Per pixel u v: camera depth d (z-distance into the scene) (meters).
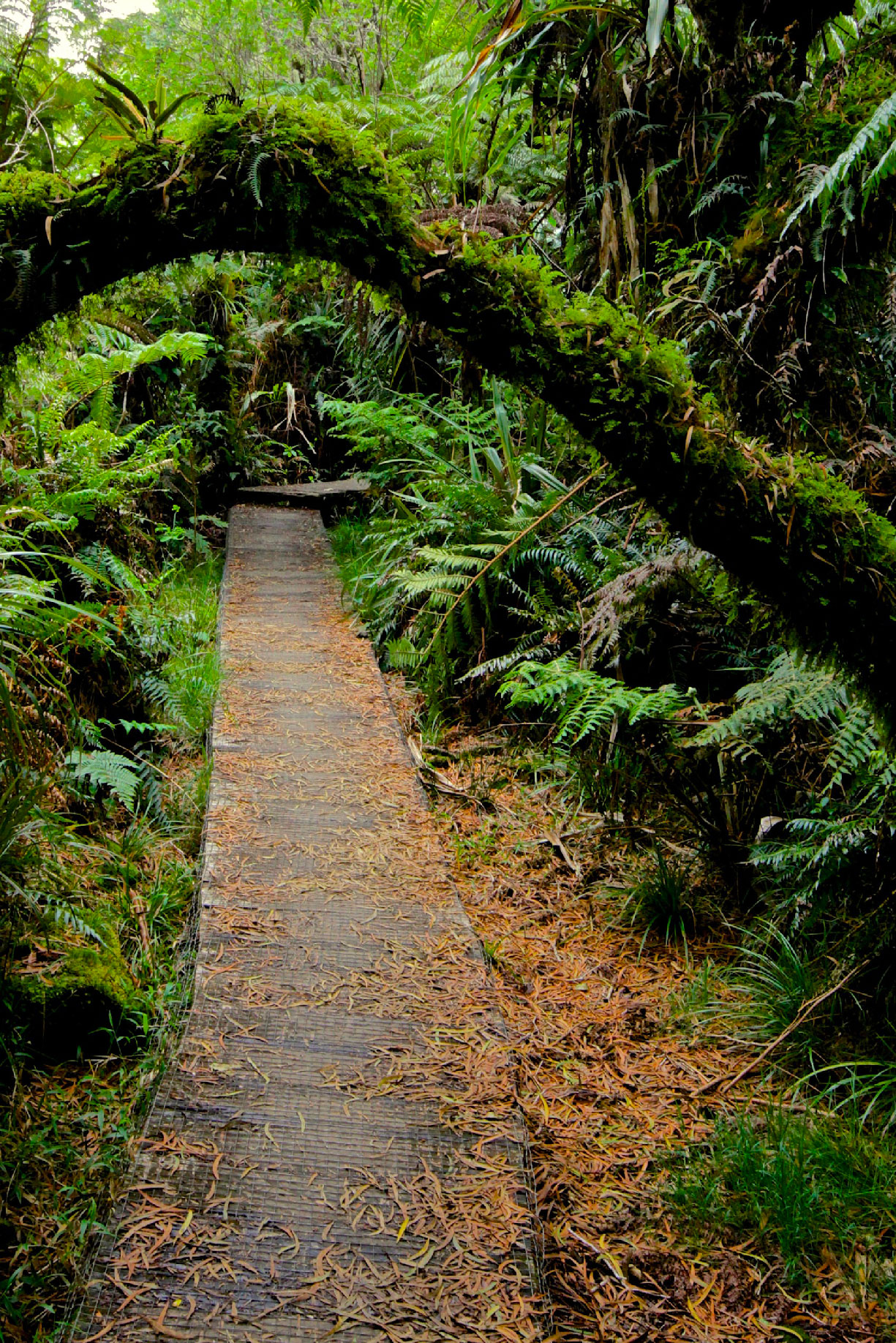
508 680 4.00
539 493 4.92
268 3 7.14
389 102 5.95
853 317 2.81
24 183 1.38
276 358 9.95
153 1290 1.51
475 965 2.50
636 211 3.41
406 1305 1.51
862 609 1.81
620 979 2.76
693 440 1.70
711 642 3.41
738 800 3.10
